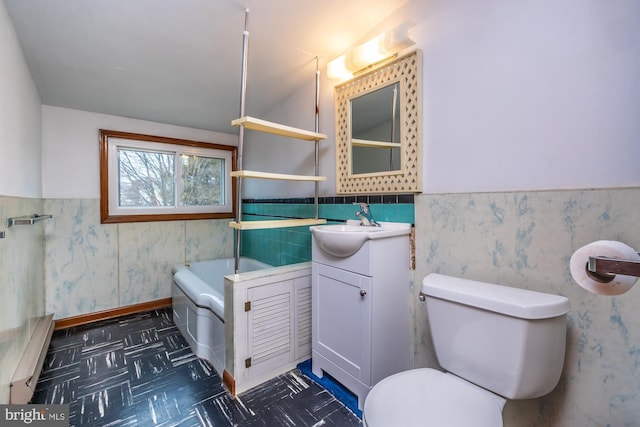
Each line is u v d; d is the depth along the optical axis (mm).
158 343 2270
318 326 1794
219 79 2279
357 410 1521
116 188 2805
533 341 979
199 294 2105
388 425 934
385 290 1523
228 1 1548
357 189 1952
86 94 2355
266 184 2996
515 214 1257
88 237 2652
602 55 1030
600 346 1054
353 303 1546
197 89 2406
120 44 1814
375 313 1476
